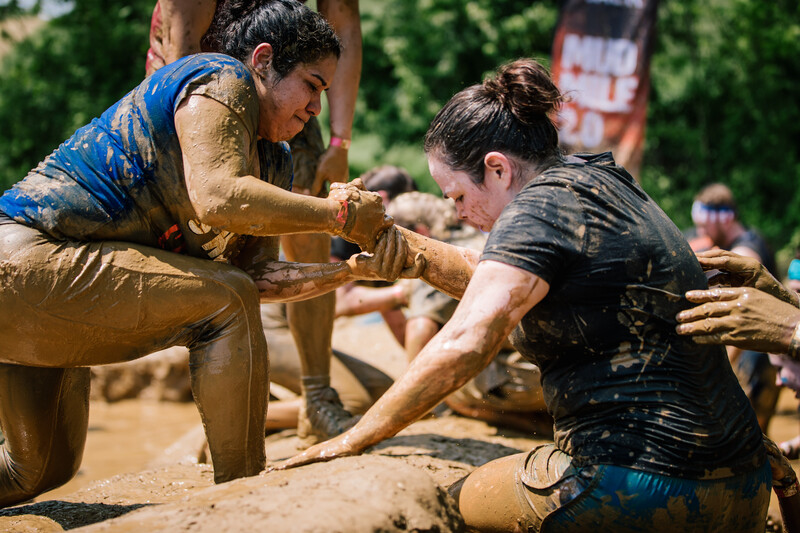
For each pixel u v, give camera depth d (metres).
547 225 2.32
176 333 2.72
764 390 5.43
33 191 2.61
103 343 2.65
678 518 2.30
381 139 15.20
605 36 9.87
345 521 2.02
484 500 2.56
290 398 5.03
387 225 2.86
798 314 2.34
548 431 4.71
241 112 2.59
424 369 2.32
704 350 2.40
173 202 2.70
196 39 3.22
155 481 3.54
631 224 2.37
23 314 2.54
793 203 16.31
